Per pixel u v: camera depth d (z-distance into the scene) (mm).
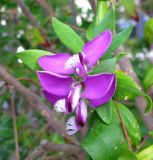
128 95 72
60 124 127
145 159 75
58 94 73
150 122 92
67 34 78
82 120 73
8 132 155
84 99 73
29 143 160
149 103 72
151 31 99
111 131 73
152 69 84
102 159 71
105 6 85
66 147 119
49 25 157
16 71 161
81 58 73
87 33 82
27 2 161
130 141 76
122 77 72
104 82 71
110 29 79
